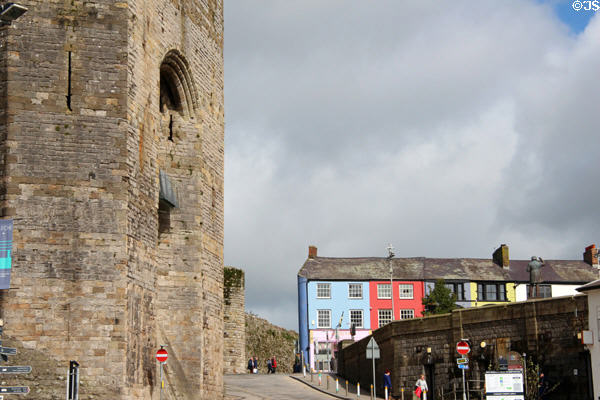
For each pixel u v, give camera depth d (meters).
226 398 36.22
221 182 35.72
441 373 39.44
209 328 32.94
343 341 54.72
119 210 25.58
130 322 25.55
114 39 26.39
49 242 24.80
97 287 24.94
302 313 78.00
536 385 34.09
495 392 27.94
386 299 78.31
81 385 24.17
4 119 25.11
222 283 35.16
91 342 24.56
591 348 32.56
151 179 28.12
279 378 51.06
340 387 46.97
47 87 25.58
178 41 31.47
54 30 25.92
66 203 25.14
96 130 25.77
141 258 26.80
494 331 37.19
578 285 78.12
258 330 74.12
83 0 26.33
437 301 66.06
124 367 24.80
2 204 24.69
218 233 34.91
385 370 43.28
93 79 26.00
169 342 31.12
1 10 19.00
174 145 32.56
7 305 24.14
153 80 28.88
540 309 35.38
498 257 80.75
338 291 78.12
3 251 19.48
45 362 23.95
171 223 31.98
